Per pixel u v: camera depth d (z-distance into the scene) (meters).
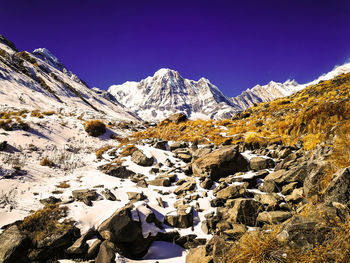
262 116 22.25
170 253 5.59
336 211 3.51
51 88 50.62
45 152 12.29
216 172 9.21
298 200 6.20
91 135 18.67
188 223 6.59
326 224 3.30
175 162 11.88
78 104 52.50
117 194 7.88
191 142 15.75
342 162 5.24
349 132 6.66
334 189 4.19
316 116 13.04
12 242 4.85
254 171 9.41
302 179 7.02
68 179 9.22
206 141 15.66
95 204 6.86
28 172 9.05
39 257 4.88
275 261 3.15
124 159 11.98
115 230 5.41
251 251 3.47
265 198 6.81
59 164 10.94
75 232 5.51
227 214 6.48
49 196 7.12
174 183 9.36
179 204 7.47
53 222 5.68
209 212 7.07
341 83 29.42
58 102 40.88
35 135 14.11
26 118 16.91
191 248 5.70
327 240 3.07
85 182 8.98
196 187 8.66
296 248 3.18
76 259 5.00
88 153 14.57
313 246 3.11
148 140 16.09
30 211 6.24
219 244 4.60
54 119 19.30
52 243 5.06
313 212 3.93
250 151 11.92
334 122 11.61
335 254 2.78
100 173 10.51
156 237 5.94
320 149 7.12
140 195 7.69
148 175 10.22
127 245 5.54
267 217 5.75
